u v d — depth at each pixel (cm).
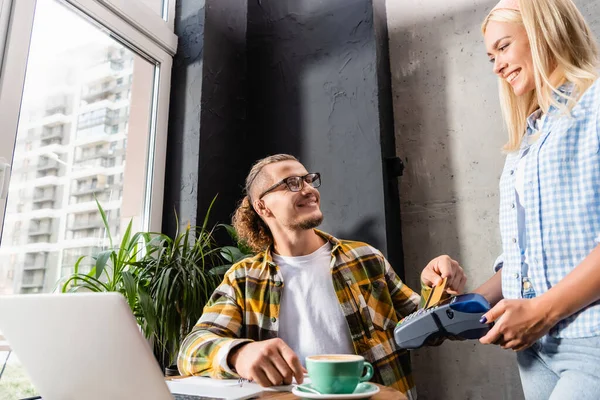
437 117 190
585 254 81
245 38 231
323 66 202
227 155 208
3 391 134
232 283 134
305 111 203
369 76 188
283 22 220
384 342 128
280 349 82
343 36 200
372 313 130
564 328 81
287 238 138
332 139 191
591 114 83
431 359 172
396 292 141
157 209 192
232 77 218
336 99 195
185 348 108
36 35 157
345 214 180
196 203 188
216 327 121
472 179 179
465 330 82
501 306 76
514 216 96
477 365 166
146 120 197
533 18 92
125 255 158
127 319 62
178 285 150
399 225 187
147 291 153
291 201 135
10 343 70
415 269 182
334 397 65
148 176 194
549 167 87
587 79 86
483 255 172
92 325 63
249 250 174
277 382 80
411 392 128
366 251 142
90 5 173
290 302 130
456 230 178
